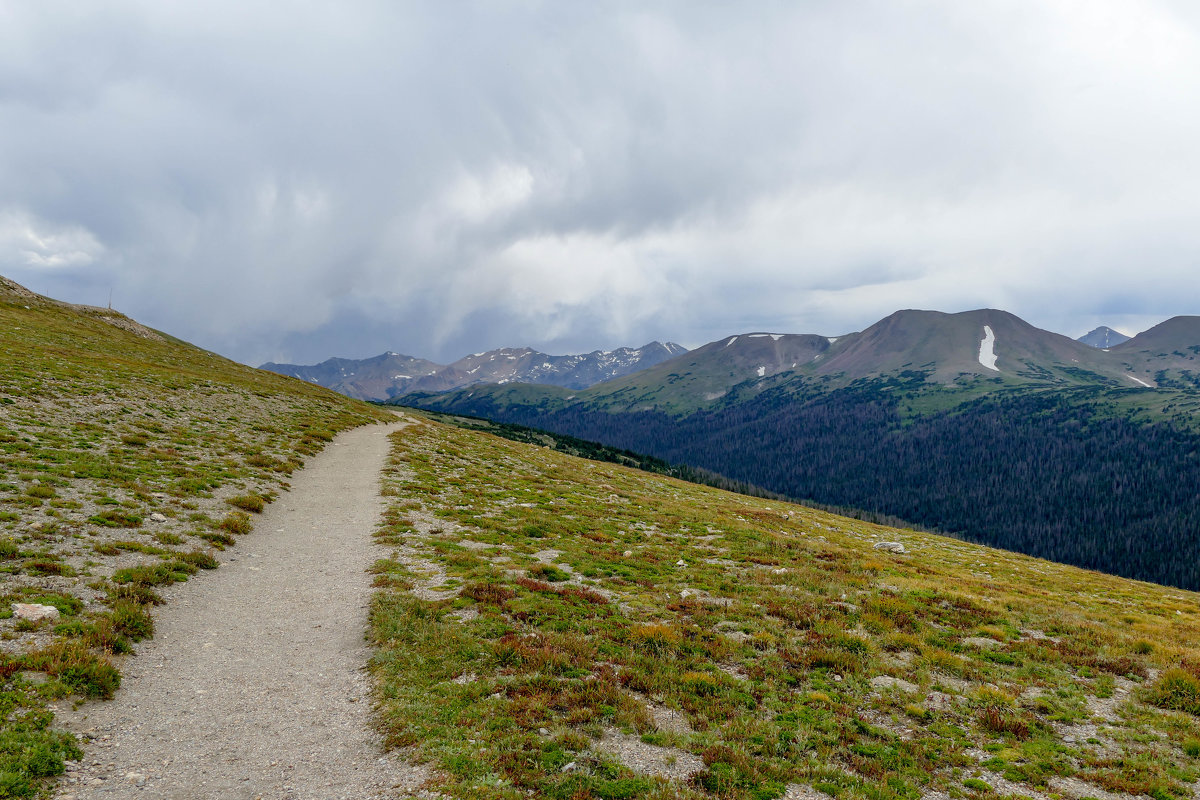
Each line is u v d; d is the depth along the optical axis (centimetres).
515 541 3017
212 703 1280
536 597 2095
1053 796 1123
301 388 10119
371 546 2672
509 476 5347
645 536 3541
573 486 5341
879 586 2711
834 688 1577
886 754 1247
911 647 1930
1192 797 1132
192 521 2555
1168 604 3434
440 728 1195
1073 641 2092
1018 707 1537
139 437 3766
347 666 1510
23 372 4544
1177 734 1402
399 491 3941
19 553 1788
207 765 1048
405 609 1856
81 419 3816
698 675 1540
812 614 2158
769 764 1155
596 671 1547
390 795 984
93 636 1387
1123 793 1155
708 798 1027
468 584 2170
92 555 1931
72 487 2550
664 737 1232
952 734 1372
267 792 977
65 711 1131
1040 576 4188
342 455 5278
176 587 1898
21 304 9119
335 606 1931
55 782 938
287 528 2903
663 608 2159
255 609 1862
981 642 2042
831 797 1080
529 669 1505
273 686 1380
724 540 3644
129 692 1273
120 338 9269
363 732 1197
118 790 948
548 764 1088
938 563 4088
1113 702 1602
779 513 6109
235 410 5853
